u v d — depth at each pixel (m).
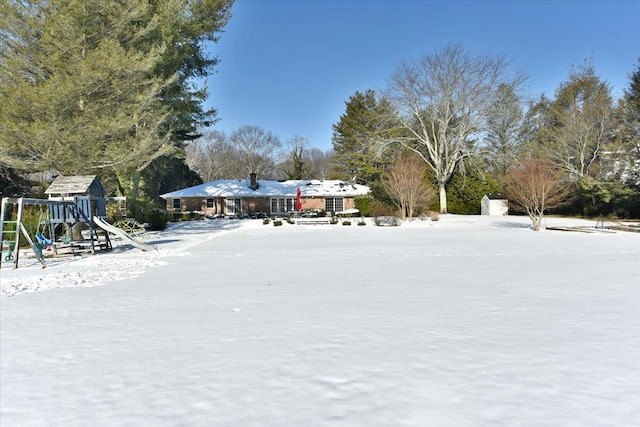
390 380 3.34
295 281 8.04
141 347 4.30
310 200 47.56
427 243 15.74
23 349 4.34
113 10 18.20
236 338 4.52
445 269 9.27
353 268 9.66
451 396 3.04
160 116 21.09
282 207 47.44
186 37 24.44
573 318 5.08
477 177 43.62
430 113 41.41
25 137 16.47
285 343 4.31
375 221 29.41
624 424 2.62
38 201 12.69
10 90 15.96
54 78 16.14
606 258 10.90
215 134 79.81
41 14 17.39
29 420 2.85
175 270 9.95
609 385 3.18
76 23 17.47
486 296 6.40
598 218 32.47
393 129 42.06
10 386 3.43
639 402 2.91
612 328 4.65
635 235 18.88
